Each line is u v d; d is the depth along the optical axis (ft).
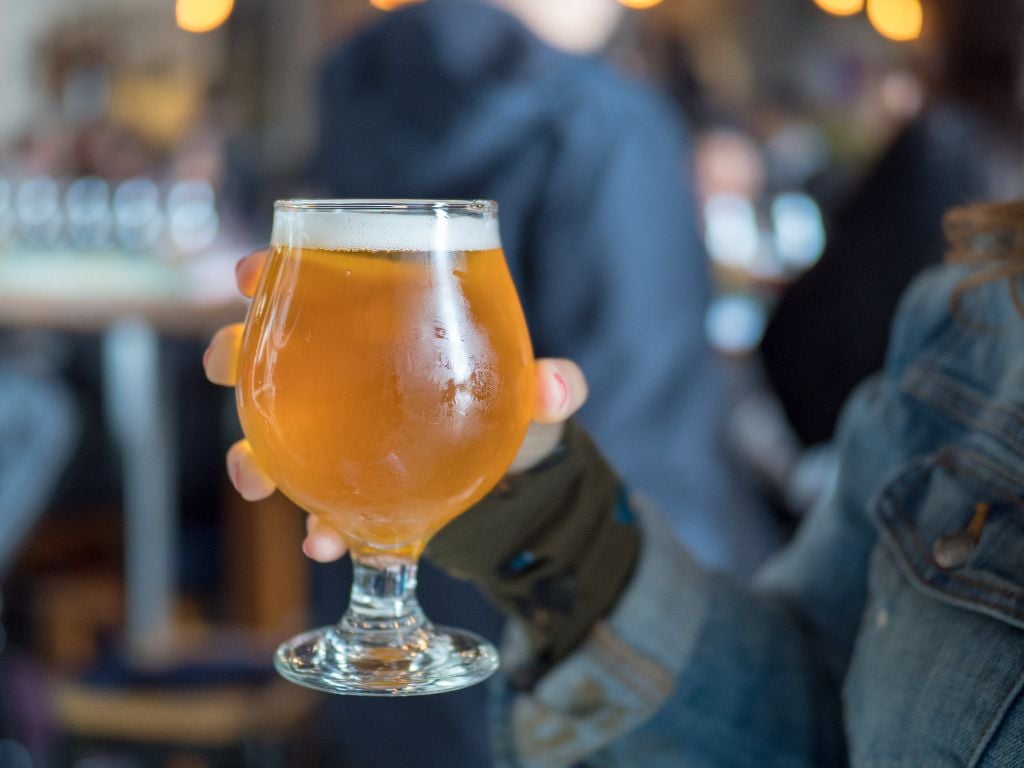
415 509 2.20
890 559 2.66
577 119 5.42
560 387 2.34
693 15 16.51
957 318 2.76
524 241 5.53
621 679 2.73
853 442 3.16
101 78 15.98
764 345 6.98
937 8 5.60
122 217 9.40
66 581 9.68
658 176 5.56
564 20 6.23
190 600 9.62
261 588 9.09
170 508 8.75
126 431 8.38
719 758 2.83
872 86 14.85
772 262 11.02
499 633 5.35
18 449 7.91
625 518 2.69
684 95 12.75
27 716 8.79
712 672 2.81
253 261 2.61
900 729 2.41
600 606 2.72
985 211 2.67
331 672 2.18
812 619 3.09
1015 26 5.39
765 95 16.46
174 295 7.68
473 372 2.14
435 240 2.15
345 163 5.86
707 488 5.73
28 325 7.45
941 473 2.62
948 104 5.75
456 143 5.48
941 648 2.41
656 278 5.55
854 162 14.37
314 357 2.11
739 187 11.88
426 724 5.68
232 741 6.84
